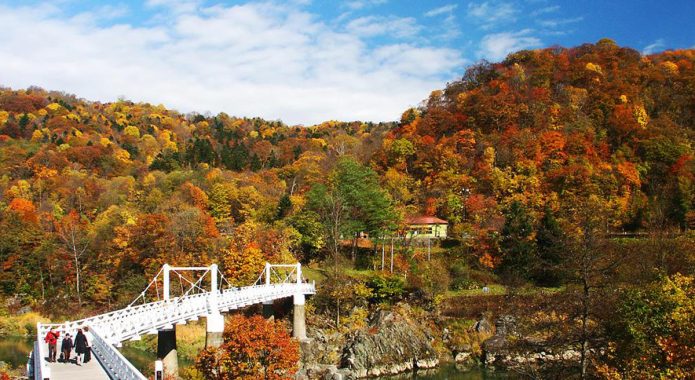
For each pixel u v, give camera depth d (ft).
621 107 363.15
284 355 114.52
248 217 328.49
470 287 241.35
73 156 465.88
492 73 476.13
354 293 229.45
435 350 205.05
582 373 104.73
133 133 632.38
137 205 346.13
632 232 277.64
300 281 224.94
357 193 288.92
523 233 245.24
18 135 543.39
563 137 335.26
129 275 256.52
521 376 160.76
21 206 323.37
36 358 99.35
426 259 264.11
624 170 300.40
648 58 465.06
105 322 124.88
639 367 98.22
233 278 241.96
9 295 263.90
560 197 289.53
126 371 73.26
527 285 229.86
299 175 436.35
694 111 387.34
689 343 96.99
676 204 281.95
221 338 157.58
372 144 509.35
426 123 416.46
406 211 304.30
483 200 294.66
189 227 261.24
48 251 272.51
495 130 372.99
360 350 186.19
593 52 464.24
